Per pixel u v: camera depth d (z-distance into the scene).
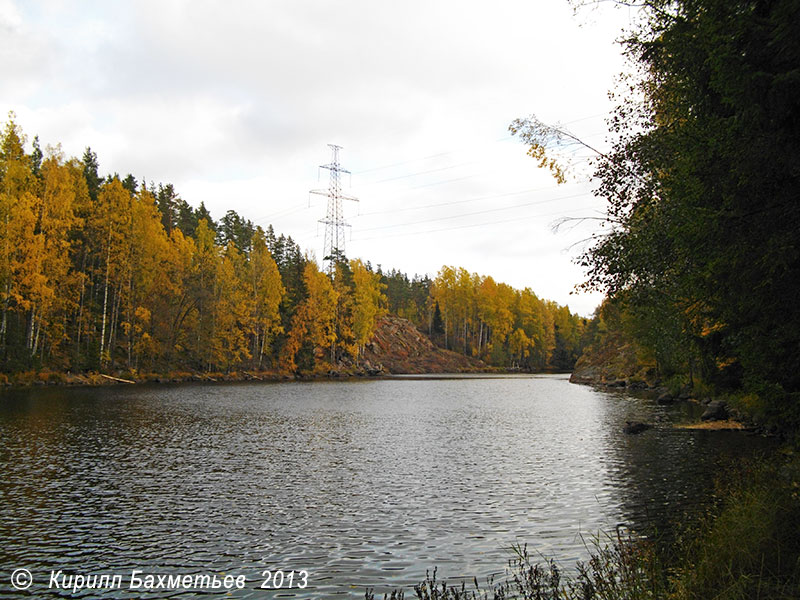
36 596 8.52
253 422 28.91
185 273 69.88
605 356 82.25
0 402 33.22
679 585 6.54
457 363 123.81
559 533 11.19
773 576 6.30
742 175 6.82
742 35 6.42
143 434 23.56
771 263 6.35
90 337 57.69
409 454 20.31
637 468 17.22
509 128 13.66
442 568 9.47
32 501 13.45
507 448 21.67
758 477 10.57
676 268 11.24
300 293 90.12
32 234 45.94
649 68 11.35
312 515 12.60
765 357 8.96
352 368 98.38
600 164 12.73
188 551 10.35
